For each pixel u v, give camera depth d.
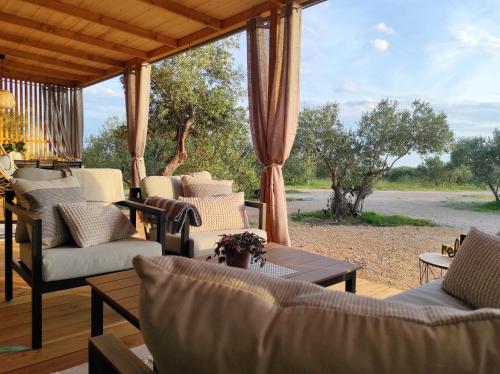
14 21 4.51
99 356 0.83
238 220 3.27
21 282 2.97
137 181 5.97
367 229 4.14
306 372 0.47
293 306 0.52
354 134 4.25
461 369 0.43
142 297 0.55
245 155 6.49
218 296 0.54
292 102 3.41
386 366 0.45
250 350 0.49
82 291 2.82
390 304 0.52
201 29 4.61
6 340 2.07
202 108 6.56
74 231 2.33
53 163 6.28
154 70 6.66
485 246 1.64
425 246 3.63
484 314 0.46
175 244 2.83
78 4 4.06
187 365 0.52
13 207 2.42
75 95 8.57
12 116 8.12
